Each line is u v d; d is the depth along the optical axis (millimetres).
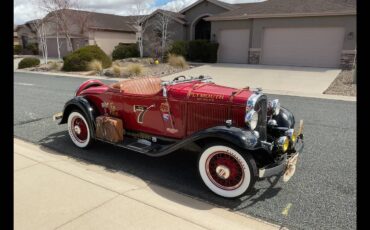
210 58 21125
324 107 8305
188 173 4062
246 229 2814
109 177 3879
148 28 26500
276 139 3793
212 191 3480
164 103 4008
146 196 3355
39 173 3807
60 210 2994
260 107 3629
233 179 3340
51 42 35156
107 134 4430
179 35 26266
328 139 5477
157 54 22922
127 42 36000
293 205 3264
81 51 19406
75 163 4348
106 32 33375
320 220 2984
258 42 19125
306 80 13320
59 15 29266
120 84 4508
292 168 3477
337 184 3734
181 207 3168
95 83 5426
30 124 6363
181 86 4051
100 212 2973
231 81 13688
